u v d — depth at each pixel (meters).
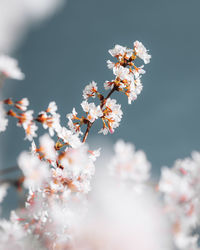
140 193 0.98
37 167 0.99
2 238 1.04
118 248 0.98
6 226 1.04
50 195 1.07
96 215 1.00
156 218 0.98
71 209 1.06
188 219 0.98
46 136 1.06
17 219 1.04
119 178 0.99
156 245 0.98
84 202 1.06
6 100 1.05
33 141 1.07
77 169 1.07
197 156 0.99
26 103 1.06
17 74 1.01
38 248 1.05
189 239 0.98
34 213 1.05
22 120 1.07
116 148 1.00
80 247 1.01
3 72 1.01
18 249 1.04
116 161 0.99
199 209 0.98
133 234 0.98
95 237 1.00
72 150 1.08
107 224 0.99
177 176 0.98
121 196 0.99
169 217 0.98
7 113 1.06
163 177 0.98
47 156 1.07
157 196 0.98
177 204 0.98
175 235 0.97
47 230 1.05
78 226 1.03
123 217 0.98
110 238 0.99
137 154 1.00
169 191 0.97
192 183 0.98
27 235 1.05
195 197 0.98
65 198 1.06
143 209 0.98
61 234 1.05
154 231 0.98
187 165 0.99
